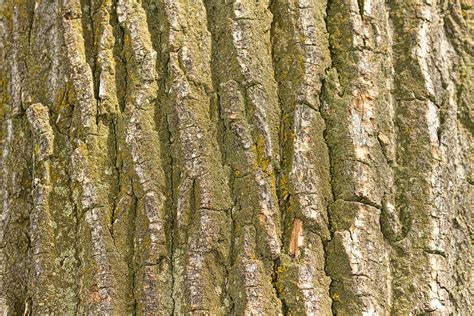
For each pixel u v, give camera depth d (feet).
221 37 7.90
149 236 7.46
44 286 7.72
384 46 8.18
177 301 7.37
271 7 8.04
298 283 7.23
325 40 7.99
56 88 8.16
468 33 8.76
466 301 7.85
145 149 7.66
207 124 7.71
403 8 8.41
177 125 7.66
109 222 7.61
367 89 7.89
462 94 8.52
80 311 7.58
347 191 7.56
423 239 7.72
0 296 7.96
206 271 7.33
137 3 8.05
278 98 7.81
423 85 8.17
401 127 8.05
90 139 7.82
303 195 7.44
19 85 8.43
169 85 7.80
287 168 7.55
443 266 7.71
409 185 7.87
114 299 7.40
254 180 7.48
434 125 8.13
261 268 7.29
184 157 7.57
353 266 7.35
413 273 7.62
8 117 8.46
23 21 8.61
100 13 8.11
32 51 8.44
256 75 7.72
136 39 7.92
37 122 8.09
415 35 8.28
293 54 7.83
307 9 7.95
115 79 7.97
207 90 7.81
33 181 8.11
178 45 7.86
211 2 8.06
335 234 7.46
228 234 7.45
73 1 8.20
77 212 7.82
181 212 7.47
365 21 8.11
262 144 7.58
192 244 7.38
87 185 7.68
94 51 8.10
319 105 7.81
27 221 8.15
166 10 7.93
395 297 7.57
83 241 7.66
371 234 7.55
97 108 7.90
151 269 7.41
